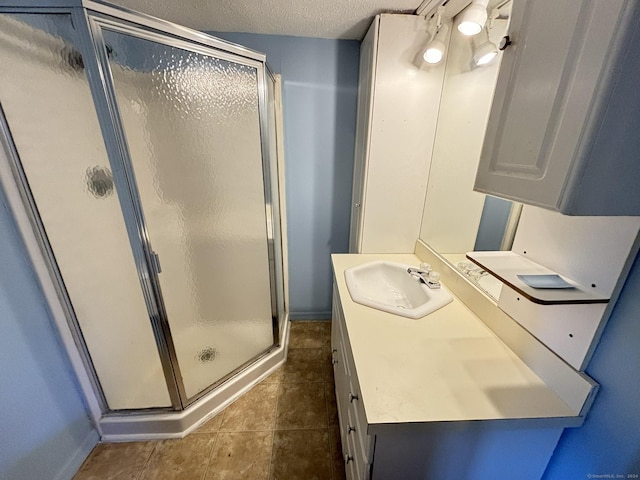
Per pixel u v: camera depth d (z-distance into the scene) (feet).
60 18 2.88
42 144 3.36
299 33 5.24
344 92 5.79
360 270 4.70
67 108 3.32
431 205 4.94
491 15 3.25
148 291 3.96
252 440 4.51
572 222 2.24
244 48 4.16
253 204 5.20
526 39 1.73
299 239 6.93
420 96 4.61
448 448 2.32
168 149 4.20
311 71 5.63
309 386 5.58
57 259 3.75
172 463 4.17
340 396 4.47
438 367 2.64
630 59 1.28
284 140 6.05
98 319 4.19
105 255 3.99
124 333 4.41
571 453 2.31
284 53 5.48
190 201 4.61
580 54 1.39
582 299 2.00
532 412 2.20
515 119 1.85
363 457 2.52
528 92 1.73
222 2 4.10
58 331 3.87
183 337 4.80
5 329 3.24
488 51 3.33
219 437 4.56
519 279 2.32
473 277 3.64
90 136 3.49
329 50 5.51
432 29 4.26
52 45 3.01
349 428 3.32
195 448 4.38
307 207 6.65
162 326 4.17
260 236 5.42
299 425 4.76
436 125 4.75
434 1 3.77
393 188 5.14
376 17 4.25
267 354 5.90
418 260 5.23
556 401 2.31
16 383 3.33
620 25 1.23
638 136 1.43
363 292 4.28
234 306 5.50
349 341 3.07
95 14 2.88
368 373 2.56
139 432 4.48
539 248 2.60
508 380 2.51
